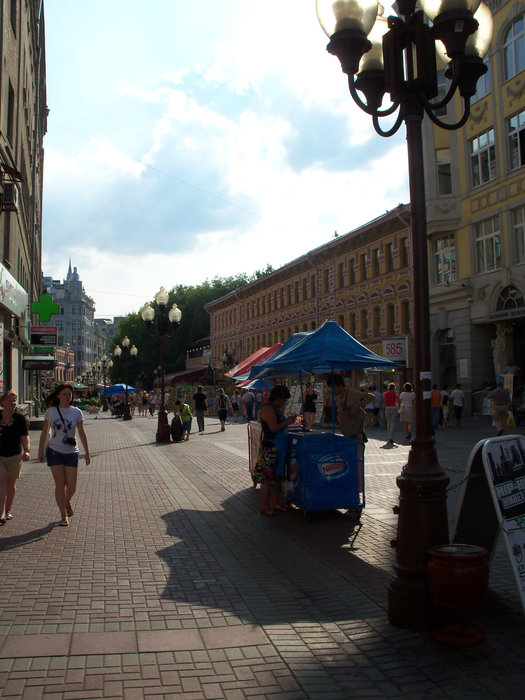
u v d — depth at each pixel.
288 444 8.76
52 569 5.94
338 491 8.13
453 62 5.08
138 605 5.00
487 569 4.29
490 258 28.80
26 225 28.70
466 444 17.92
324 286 47.34
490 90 28.52
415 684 3.70
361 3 4.80
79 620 4.63
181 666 3.91
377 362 8.95
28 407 29.77
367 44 4.90
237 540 7.23
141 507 9.08
